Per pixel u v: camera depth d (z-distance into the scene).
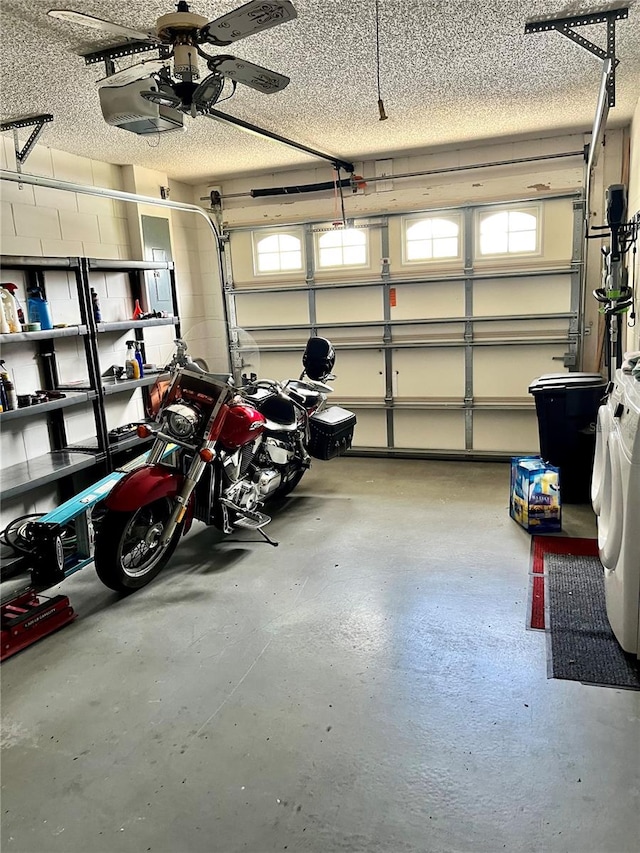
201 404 3.32
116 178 5.30
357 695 2.28
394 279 5.86
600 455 3.21
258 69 2.30
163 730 2.14
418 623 2.78
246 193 6.29
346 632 2.73
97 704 2.29
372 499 4.66
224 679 2.42
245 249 6.38
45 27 2.58
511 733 2.04
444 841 1.64
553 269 5.34
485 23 2.80
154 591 3.21
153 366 4.99
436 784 1.83
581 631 2.65
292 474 4.53
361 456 6.20
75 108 3.64
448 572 3.30
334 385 6.30
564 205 5.24
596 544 3.61
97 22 2.04
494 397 5.76
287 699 2.27
